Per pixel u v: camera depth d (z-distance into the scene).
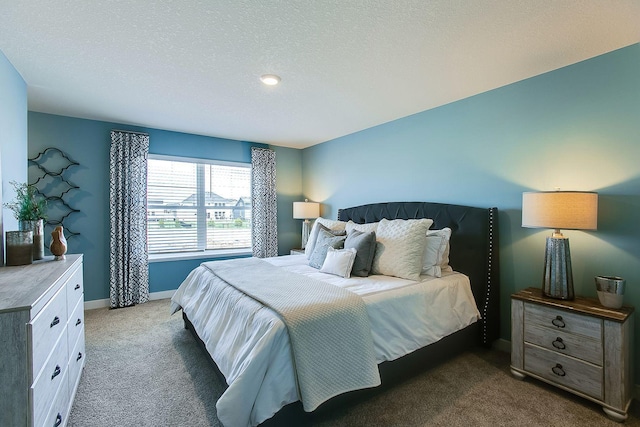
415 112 3.28
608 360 1.71
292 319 1.52
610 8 1.58
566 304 1.92
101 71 2.31
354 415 1.72
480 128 2.75
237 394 1.34
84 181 3.56
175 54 2.06
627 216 1.97
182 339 2.74
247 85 2.58
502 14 1.63
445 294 2.31
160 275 4.06
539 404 1.84
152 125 3.83
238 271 2.60
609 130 2.04
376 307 1.87
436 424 1.66
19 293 1.26
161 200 4.18
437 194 3.11
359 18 1.67
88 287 3.59
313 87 2.62
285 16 1.65
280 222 5.09
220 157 4.50
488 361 2.38
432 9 1.59
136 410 1.77
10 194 2.11
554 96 2.29
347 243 2.70
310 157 5.09
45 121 3.35
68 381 1.67
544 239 2.36
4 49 1.98
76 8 1.58
